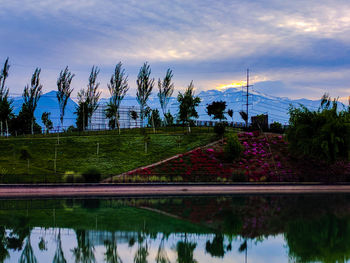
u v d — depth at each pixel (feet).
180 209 114.73
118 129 284.00
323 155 190.29
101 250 72.90
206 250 73.05
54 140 238.27
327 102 272.51
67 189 151.74
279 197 147.54
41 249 73.10
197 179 178.29
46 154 214.48
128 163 205.36
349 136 185.57
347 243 79.10
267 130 272.31
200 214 107.04
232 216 104.73
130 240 79.87
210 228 90.58
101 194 150.30
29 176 168.35
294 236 84.58
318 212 112.06
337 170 210.38
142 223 94.99
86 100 289.53
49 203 124.36
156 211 110.93
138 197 142.61
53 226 91.04
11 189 148.15
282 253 71.67
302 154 205.67
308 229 90.89
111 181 165.48
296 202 132.87
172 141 241.14
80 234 84.38
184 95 283.18
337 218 103.24
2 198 135.44
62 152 218.18
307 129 198.29
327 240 81.10
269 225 94.17
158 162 206.49
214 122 308.60
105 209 113.70
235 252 71.67
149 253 70.64
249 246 75.66
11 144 226.17
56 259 66.85
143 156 216.13
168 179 173.88
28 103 258.98
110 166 200.13
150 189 158.81
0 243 77.20
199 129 281.13
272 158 219.00
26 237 81.66
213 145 233.14
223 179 177.06
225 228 90.84
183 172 191.62
